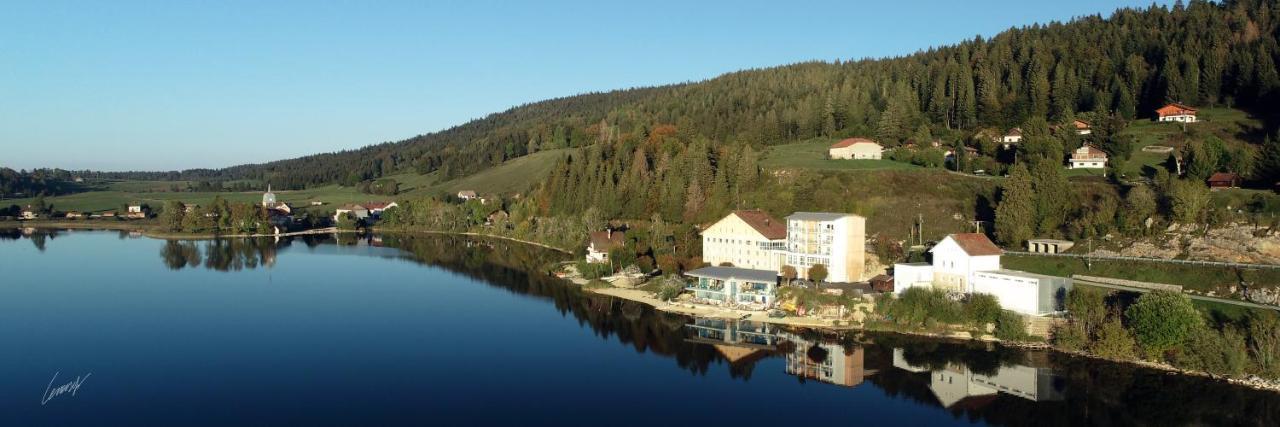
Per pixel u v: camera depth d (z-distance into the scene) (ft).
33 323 366.43
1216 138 518.78
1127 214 387.55
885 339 327.26
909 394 261.24
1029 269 378.73
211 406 248.11
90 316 383.24
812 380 277.44
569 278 504.84
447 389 267.59
